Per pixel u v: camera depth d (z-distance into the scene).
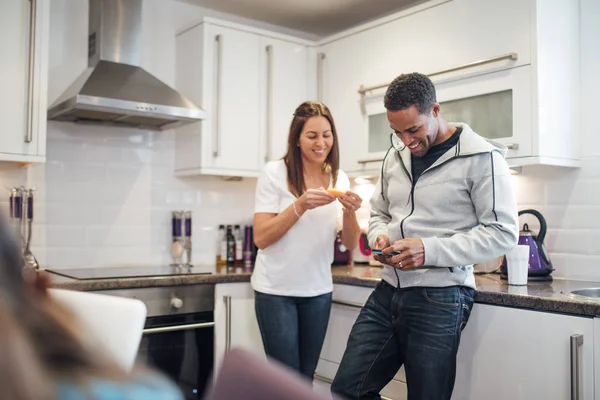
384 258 1.84
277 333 2.16
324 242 2.21
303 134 2.15
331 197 2.06
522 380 1.85
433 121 1.75
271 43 3.10
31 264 2.53
